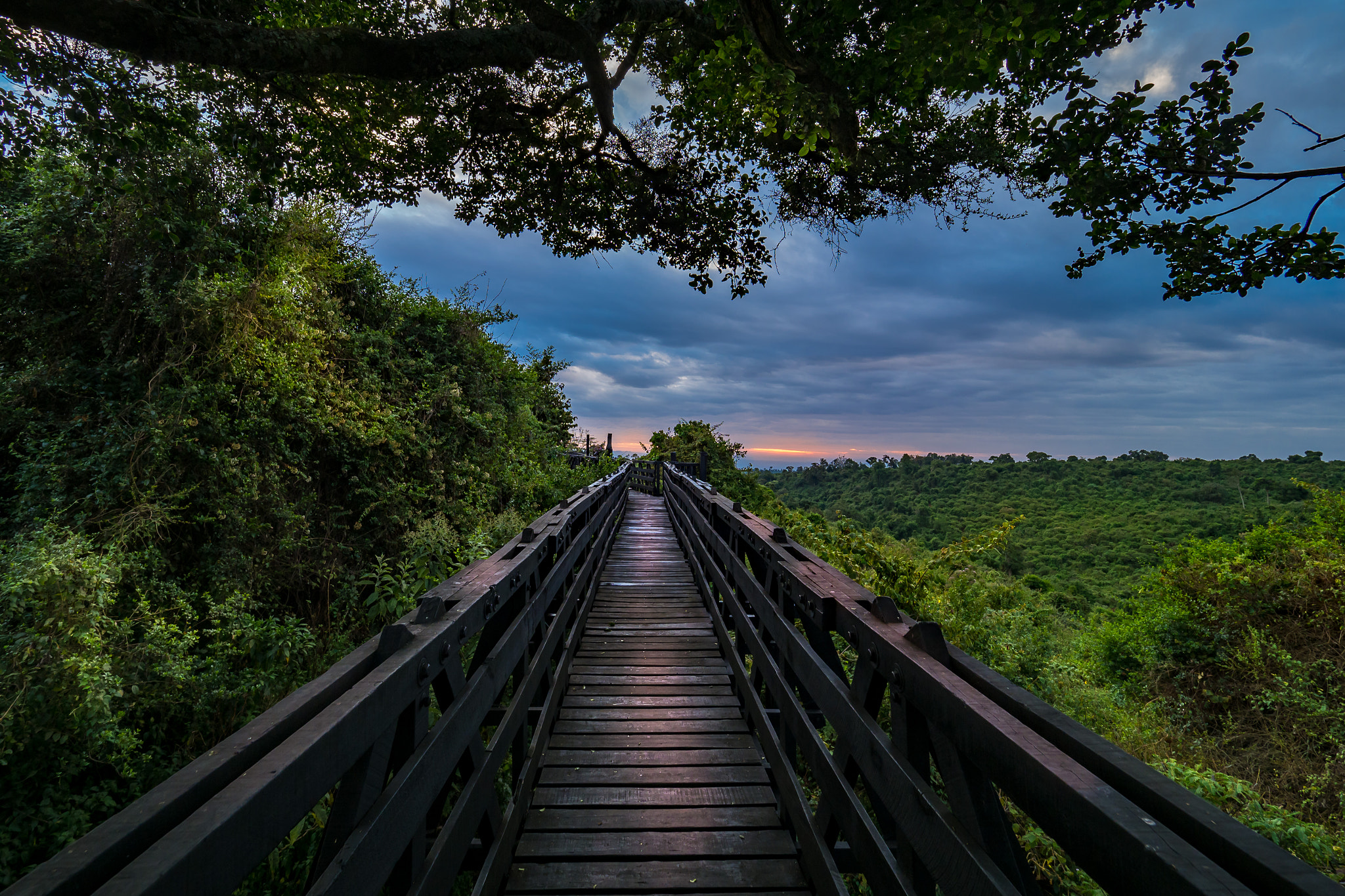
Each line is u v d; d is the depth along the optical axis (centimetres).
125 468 468
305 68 346
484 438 965
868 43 568
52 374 489
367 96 533
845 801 180
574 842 247
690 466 1764
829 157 688
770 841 248
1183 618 893
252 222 599
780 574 278
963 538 777
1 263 481
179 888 66
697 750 326
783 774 261
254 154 495
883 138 684
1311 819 526
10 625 346
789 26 587
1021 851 115
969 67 384
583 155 670
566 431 1739
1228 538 1134
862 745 167
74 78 344
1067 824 84
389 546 743
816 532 795
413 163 607
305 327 640
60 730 328
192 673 427
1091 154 438
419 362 863
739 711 377
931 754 147
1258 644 781
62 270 509
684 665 459
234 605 483
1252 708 730
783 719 267
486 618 212
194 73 422
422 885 143
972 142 661
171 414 495
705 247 760
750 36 479
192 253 543
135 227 507
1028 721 110
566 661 401
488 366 1021
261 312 590
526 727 274
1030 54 368
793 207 805
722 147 711
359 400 729
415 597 531
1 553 378
